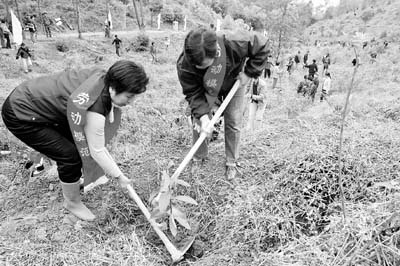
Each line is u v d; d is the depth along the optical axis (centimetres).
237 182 295
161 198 227
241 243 228
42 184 317
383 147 285
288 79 1619
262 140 375
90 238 247
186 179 310
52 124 233
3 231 254
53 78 234
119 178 232
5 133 426
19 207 285
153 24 3045
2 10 2072
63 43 1742
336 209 236
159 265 225
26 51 1191
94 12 2622
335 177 254
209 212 269
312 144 293
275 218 235
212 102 268
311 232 225
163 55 2095
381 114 467
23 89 227
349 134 306
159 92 900
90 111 206
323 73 1719
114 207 275
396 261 181
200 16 3712
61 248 237
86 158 230
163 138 411
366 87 1080
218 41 243
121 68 194
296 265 189
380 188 243
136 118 486
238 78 271
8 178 329
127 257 228
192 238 242
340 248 194
